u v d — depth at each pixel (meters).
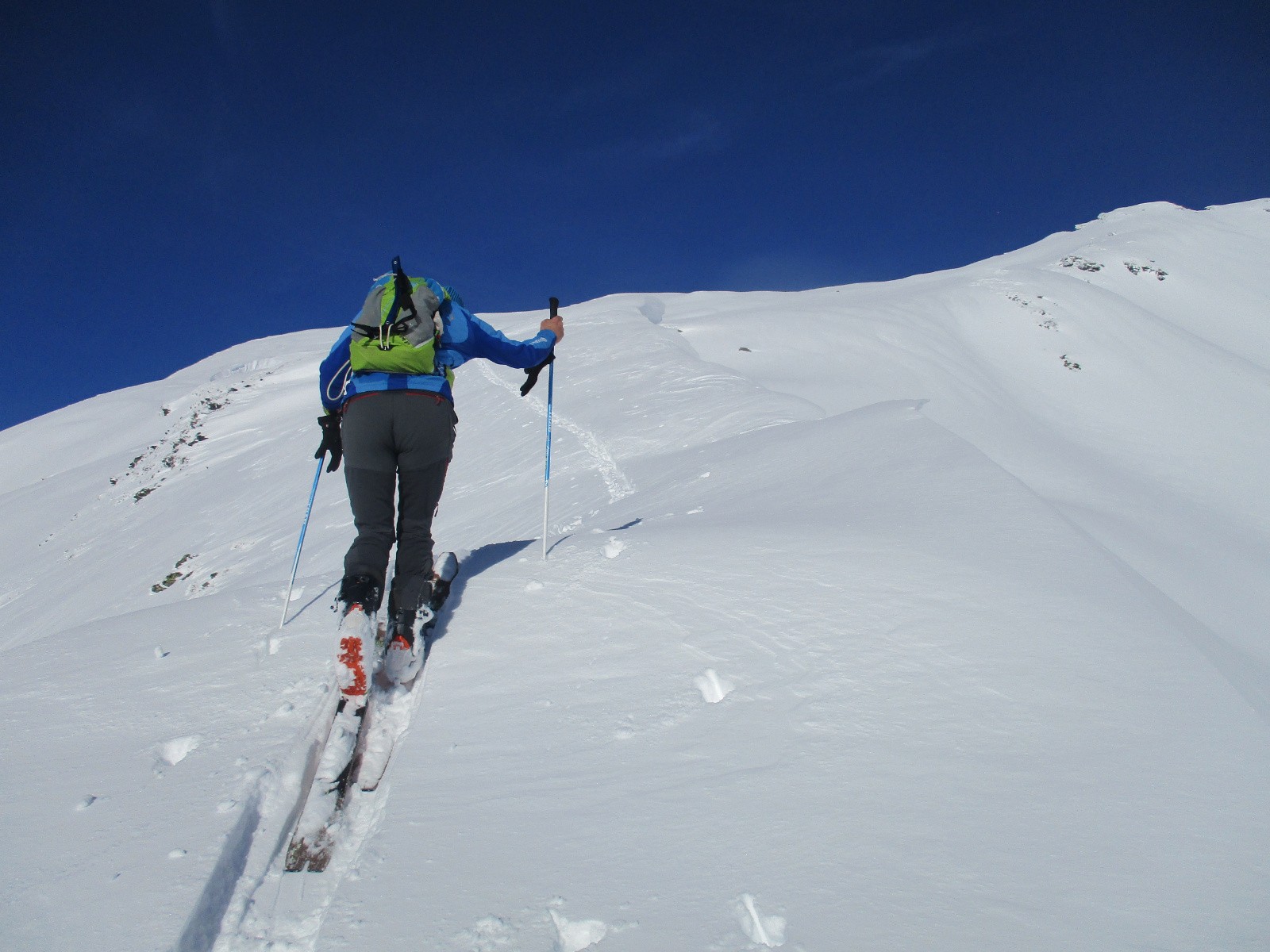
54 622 21.73
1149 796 1.86
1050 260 60.62
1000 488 4.04
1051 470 18.98
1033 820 1.81
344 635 2.60
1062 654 2.50
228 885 1.91
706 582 3.26
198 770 2.31
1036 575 3.03
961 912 1.55
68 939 1.67
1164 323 40.31
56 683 3.04
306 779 2.37
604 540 4.05
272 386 40.16
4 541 32.41
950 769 2.01
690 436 13.91
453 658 2.93
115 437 46.00
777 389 26.70
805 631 2.79
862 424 6.34
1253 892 1.55
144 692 2.89
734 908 1.62
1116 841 1.72
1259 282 54.66
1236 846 1.68
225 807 2.12
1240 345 47.56
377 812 2.17
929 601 2.90
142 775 2.32
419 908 1.69
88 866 1.91
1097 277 54.81
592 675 2.70
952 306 40.12
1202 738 2.06
